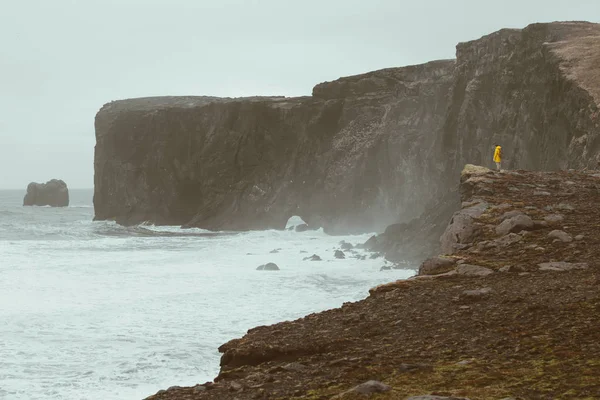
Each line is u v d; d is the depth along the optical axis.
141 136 90.69
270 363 9.11
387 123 66.50
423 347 9.01
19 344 18.42
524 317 9.99
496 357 8.09
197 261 39.03
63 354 17.36
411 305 11.78
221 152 81.94
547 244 16.19
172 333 19.56
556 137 40.44
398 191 62.47
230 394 7.41
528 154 43.88
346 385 7.34
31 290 27.89
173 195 86.38
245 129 80.50
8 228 79.56
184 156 86.38
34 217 122.25
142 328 20.27
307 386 7.41
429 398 6.00
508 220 18.09
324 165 71.19
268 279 30.38
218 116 83.12
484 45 52.00
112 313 22.67
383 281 29.47
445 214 40.03
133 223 88.56
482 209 20.28
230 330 19.91
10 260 39.66
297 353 9.45
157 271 33.97
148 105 99.38
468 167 27.30
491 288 12.36
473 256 15.77
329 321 11.35
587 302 10.48
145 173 89.25
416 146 61.62
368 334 10.12
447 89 61.06
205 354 17.19
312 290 27.12
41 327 20.66
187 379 15.09
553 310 10.21
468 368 7.61
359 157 67.56
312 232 67.12
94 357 17.02
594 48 42.59
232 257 41.31
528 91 45.50
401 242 39.97
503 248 16.38
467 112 51.25
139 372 15.65
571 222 18.33
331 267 35.34
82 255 43.25
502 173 26.30
